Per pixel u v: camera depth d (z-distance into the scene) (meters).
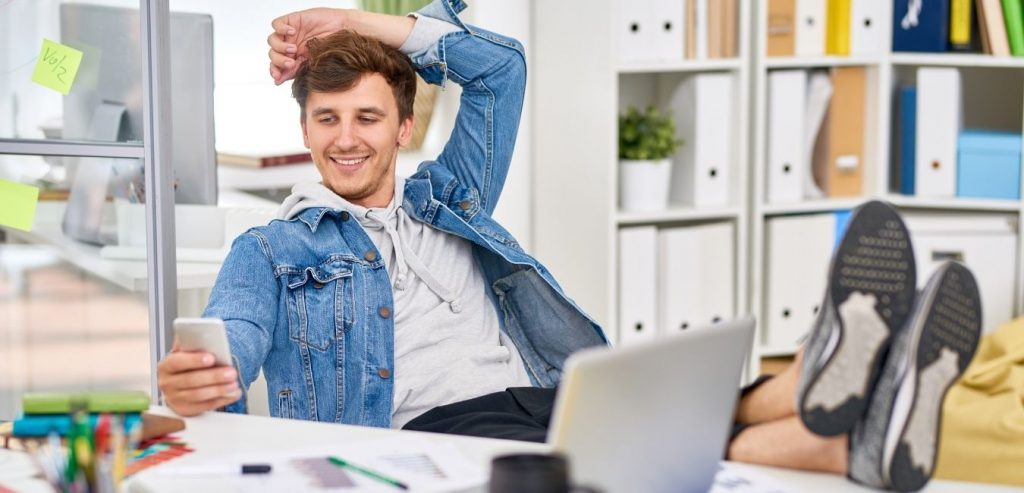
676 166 3.61
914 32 3.57
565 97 3.52
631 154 3.46
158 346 2.52
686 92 3.53
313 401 2.07
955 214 3.61
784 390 1.53
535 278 2.29
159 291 2.51
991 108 3.89
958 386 2.91
